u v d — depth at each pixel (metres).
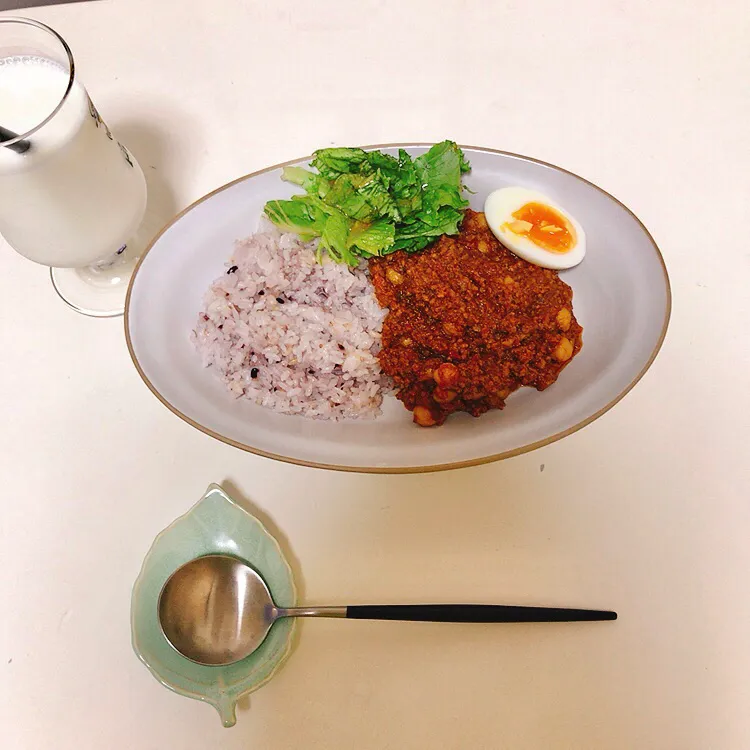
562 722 0.33
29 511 0.39
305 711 0.34
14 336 0.43
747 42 0.49
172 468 0.39
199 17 0.53
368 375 0.38
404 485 0.38
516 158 0.40
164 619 0.34
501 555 0.37
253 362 0.38
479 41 0.50
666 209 0.44
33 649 0.36
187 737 0.34
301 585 0.36
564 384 0.37
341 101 0.49
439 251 0.39
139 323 0.37
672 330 0.41
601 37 0.50
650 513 0.37
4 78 0.36
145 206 0.41
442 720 0.34
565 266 0.39
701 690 0.34
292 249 0.40
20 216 0.36
